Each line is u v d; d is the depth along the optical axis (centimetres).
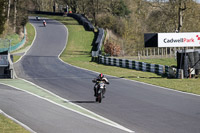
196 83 4812
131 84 4709
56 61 8231
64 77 5500
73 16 18775
